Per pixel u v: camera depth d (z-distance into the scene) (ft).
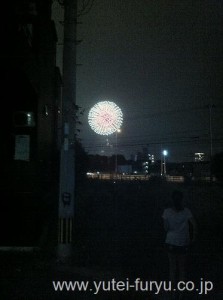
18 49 41.68
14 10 41.93
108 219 71.10
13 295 28.50
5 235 45.75
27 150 51.13
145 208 91.09
